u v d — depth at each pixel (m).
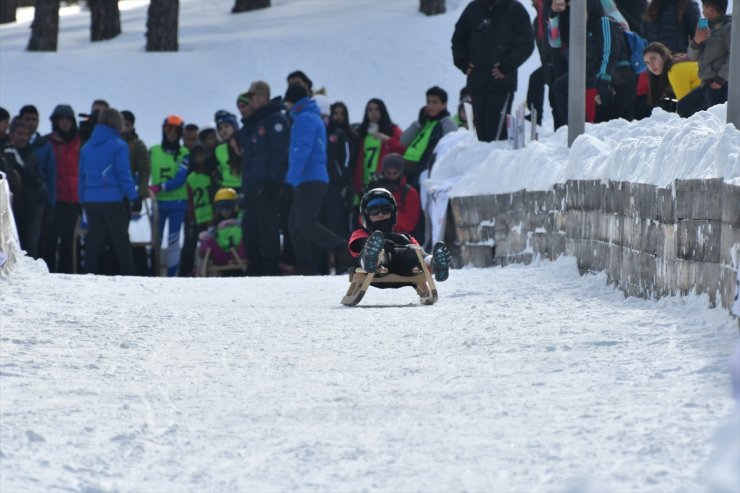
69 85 108.88
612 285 31.12
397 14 124.50
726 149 23.00
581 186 35.12
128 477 12.48
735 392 15.96
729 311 21.83
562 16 47.38
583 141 36.88
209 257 60.00
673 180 25.66
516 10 52.28
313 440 14.07
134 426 14.87
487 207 47.38
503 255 45.56
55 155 60.38
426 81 110.12
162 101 107.06
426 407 16.00
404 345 22.19
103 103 63.34
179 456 13.41
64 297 32.34
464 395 16.80
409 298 33.72
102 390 17.47
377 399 16.67
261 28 125.56
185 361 20.53
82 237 63.62
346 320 26.67
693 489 11.50
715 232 23.00
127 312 28.58
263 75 111.75
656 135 36.34
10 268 37.62
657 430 13.92
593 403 15.80
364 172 60.03
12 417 15.16
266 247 54.88
